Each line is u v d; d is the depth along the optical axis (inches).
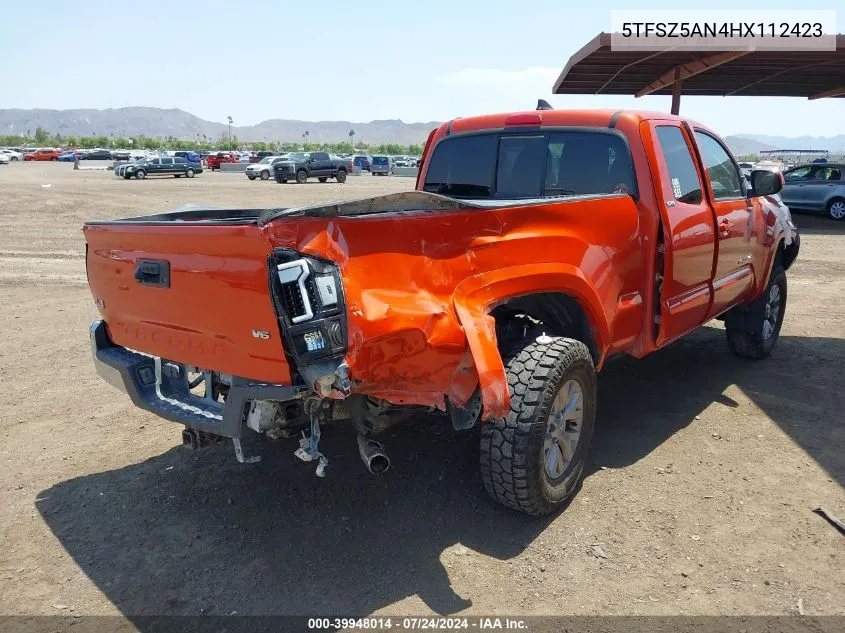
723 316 252.4
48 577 130.3
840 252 553.0
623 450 179.2
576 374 144.6
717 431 190.7
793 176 839.7
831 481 161.5
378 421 135.8
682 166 189.0
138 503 156.9
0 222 745.6
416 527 143.8
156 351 140.9
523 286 135.1
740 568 128.9
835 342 280.5
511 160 201.0
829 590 122.3
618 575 127.3
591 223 153.8
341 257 110.9
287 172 1571.1
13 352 279.3
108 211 852.6
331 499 155.9
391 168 2297.0
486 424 136.3
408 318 115.6
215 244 116.9
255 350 117.8
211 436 140.7
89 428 201.2
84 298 385.4
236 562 133.6
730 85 780.0
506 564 130.8
